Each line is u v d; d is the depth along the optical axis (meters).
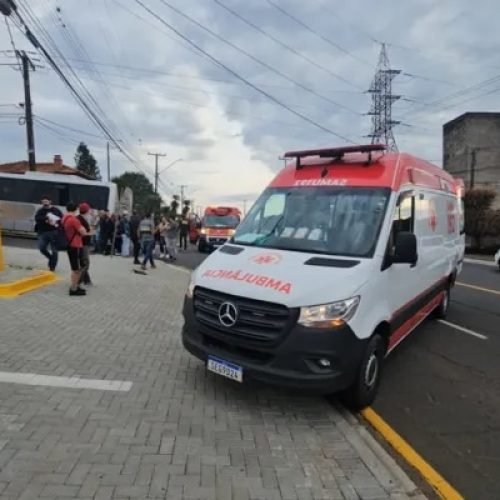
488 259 28.11
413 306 6.41
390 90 39.94
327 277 4.55
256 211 6.14
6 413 4.20
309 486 3.46
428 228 7.01
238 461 3.72
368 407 5.10
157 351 6.32
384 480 3.61
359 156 6.12
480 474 3.93
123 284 11.71
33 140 25.86
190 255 23.62
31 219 24.84
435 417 5.02
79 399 4.60
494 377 6.28
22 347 6.01
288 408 4.81
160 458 3.65
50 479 3.27
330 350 4.26
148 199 92.44
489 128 41.56
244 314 4.49
